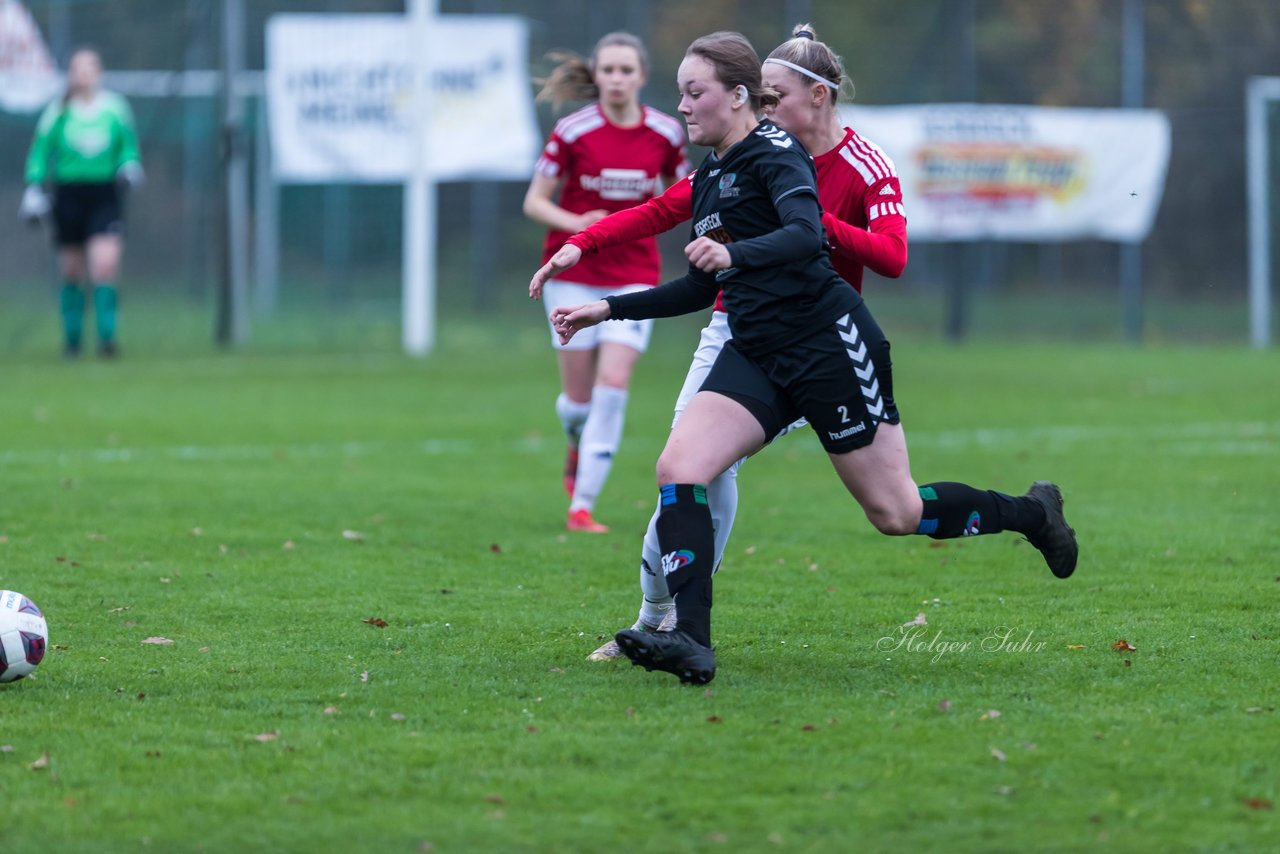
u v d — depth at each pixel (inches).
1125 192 2962.6
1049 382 2185.0
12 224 3255.4
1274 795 491.2
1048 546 687.7
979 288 3378.4
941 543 991.6
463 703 597.3
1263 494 1202.0
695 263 579.8
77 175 2356.1
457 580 865.5
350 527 1040.8
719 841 455.5
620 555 953.5
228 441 1509.6
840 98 687.7
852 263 684.1
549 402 1903.3
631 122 1087.6
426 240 2667.3
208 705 595.5
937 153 2915.8
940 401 1932.8
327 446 1488.7
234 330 2785.4
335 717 579.5
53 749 538.3
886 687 621.3
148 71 3376.0
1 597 619.5
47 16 3203.7
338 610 778.8
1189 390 2080.5
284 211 3435.0
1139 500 1171.9
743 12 3518.7
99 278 2393.0
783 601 808.3
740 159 618.5
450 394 1987.0
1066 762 522.0
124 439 1505.9
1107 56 3408.0
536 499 1186.6
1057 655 679.1
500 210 3695.9
